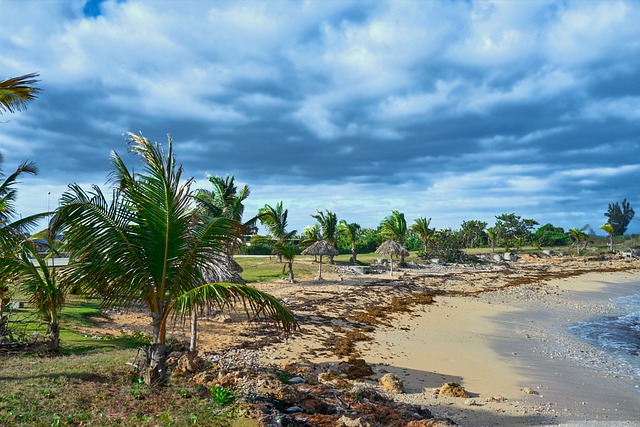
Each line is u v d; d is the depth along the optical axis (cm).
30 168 1731
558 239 10350
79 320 2222
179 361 1352
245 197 2814
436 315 3097
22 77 1370
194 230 1193
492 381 1756
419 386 1639
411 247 8675
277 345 2070
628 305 4016
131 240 1086
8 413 906
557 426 1253
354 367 1762
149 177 1062
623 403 1570
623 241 10469
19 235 1619
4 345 1606
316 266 5244
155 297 1136
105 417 939
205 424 940
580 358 2198
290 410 1162
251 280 4172
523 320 3139
